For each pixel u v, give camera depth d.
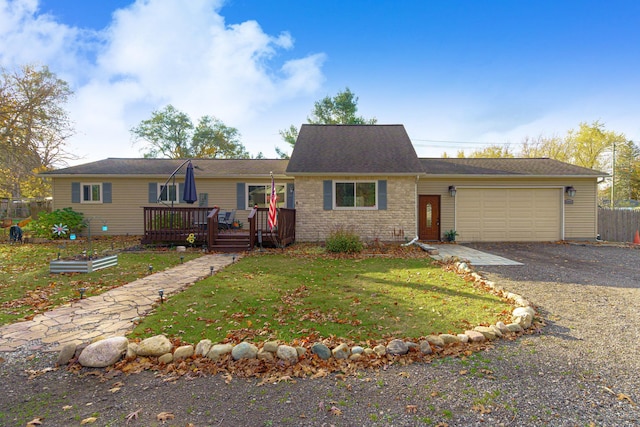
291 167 13.07
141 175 14.95
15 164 20.77
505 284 6.63
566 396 2.78
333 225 13.23
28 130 20.70
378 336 3.96
